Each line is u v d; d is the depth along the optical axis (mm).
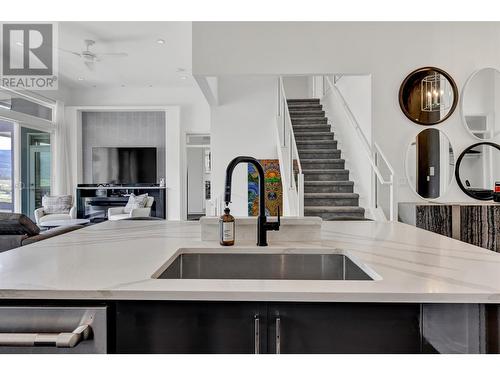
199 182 10859
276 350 964
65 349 953
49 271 1147
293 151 5367
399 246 1598
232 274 1571
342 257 1555
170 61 6641
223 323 970
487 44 4223
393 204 3826
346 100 5480
